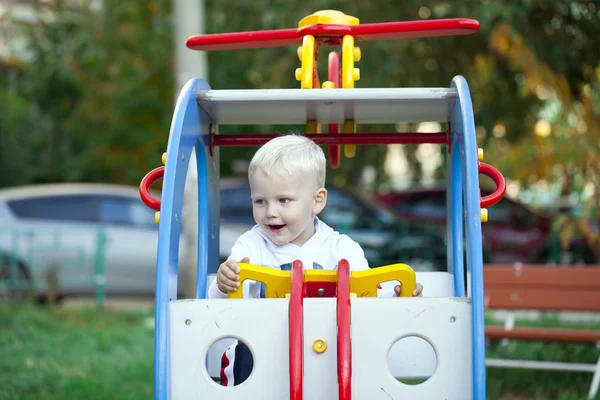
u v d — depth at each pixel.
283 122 3.44
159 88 15.89
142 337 6.91
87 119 16.77
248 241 3.11
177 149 2.62
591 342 4.95
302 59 3.42
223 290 2.77
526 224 11.65
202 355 2.53
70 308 8.44
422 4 8.79
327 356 2.49
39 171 18.23
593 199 7.18
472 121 2.63
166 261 2.53
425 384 2.49
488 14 7.62
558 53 7.91
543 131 8.06
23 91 18.48
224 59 14.70
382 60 9.34
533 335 5.10
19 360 5.77
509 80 9.41
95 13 16.20
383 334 2.50
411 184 14.78
